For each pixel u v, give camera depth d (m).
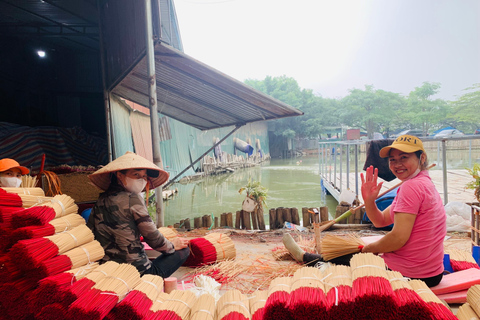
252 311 1.77
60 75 12.70
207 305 1.79
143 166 2.51
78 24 10.99
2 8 9.64
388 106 54.38
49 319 1.58
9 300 1.75
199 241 3.53
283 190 13.22
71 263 1.92
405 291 1.52
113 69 7.91
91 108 13.49
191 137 19.30
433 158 21.52
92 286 1.73
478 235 3.54
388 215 2.72
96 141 10.95
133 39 5.87
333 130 53.72
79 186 5.72
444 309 1.49
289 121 45.47
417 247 2.31
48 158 8.59
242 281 3.13
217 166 21.53
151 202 10.35
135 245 2.55
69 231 2.09
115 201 2.51
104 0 8.40
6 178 3.02
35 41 11.93
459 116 54.62
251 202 6.08
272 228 6.10
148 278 1.98
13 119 11.55
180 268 3.51
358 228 5.62
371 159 6.05
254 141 33.28
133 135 11.49
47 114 12.46
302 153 46.16
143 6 5.05
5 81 11.27
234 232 5.38
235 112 7.55
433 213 2.28
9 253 1.79
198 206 10.45
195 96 7.04
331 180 12.09
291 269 3.21
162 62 5.37
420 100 57.66
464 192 8.22
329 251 2.89
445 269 2.86
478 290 1.62
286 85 50.78
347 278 1.69
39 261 1.75
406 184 2.32
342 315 1.48
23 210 1.99
